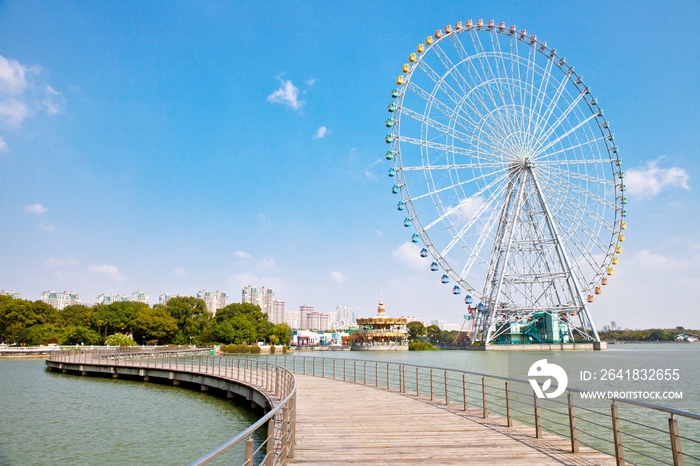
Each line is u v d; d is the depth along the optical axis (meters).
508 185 100.19
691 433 33.56
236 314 194.75
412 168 84.81
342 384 39.84
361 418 23.72
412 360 114.50
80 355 92.56
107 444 31.25
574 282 120.12
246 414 39.31
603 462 15.45
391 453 16.92
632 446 29.91
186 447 30.20
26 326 150.50
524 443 18.23
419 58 84.94
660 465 25.84
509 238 106.81
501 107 93.75
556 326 152.00
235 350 155.12
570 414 16.94
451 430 20.72
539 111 98.44
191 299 189.50
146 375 65.25
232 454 27.61
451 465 15.32
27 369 84.81
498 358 118.12
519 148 96.19
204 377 53.62
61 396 51.78
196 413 40.94
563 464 15.28
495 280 115.75
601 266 117.31
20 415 41.06
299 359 126.88
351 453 16.98
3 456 28.83
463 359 115.69
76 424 37.31
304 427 21.56
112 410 43.09
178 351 112.94
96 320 165.38
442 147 87.88
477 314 142.62
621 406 43.53
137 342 175.00
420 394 33.09
